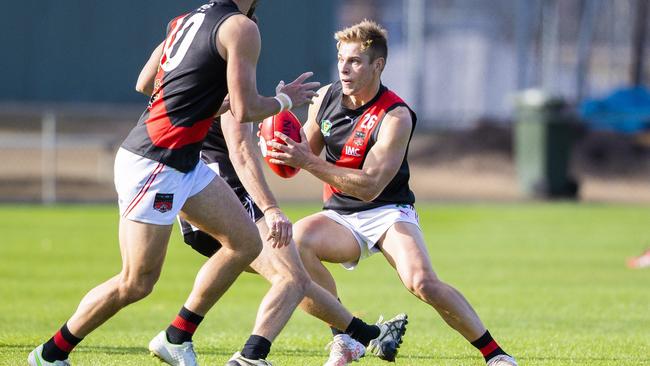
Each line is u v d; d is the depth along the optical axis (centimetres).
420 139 9831
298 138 2198
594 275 4466
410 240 2219
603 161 9669
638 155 9744
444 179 8975
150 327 3073
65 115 10056
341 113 2270
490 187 8769
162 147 1905
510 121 9950
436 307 2175
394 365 2402
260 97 1920
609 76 13425
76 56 10406
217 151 2309
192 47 1905
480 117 10712
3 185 7762
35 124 9894
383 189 2234
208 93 1911
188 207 1966
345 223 2297
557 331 3009
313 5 10656
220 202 1973
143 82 2042
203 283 2022
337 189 2273
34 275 4272
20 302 3556
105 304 1978
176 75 1906
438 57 11650
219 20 1898
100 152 8694
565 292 3950
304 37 10631
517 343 2752
